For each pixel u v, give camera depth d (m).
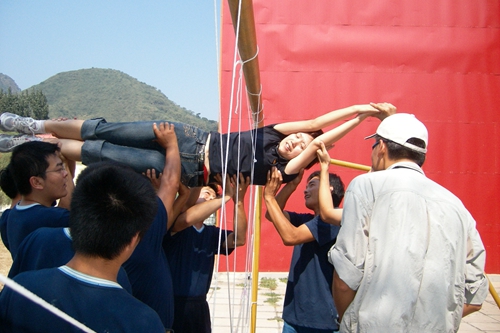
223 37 5.74
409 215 1.57
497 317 4.74
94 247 1.10
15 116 2.18
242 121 5.67
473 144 5.88
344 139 5.83
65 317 0.92
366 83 5.84
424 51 5.88
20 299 1.07
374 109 2.47
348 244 1.62
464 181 5.87
